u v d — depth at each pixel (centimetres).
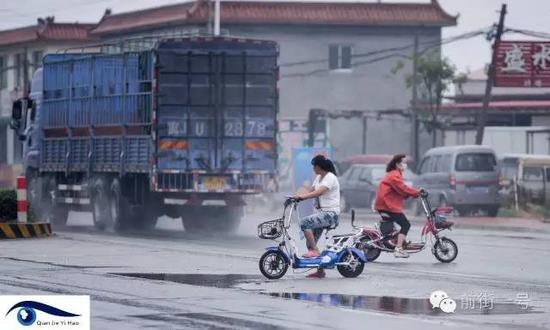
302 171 8819
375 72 15488
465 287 4100
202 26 14938
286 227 4334
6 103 17775
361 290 3962
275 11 15238
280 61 15362
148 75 7031
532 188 10325
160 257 5212
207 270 4619
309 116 13800
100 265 4816
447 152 9788
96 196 7719
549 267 5006
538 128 13300
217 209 7300
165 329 2994
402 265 5038
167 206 7319
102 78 7588
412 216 10100
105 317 3216
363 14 15362
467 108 14188
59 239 6356
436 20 15338
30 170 8669
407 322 3173
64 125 8119
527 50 11431
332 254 4350
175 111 6931
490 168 9712
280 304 3550
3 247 5775
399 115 14975
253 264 4881
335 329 3028
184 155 6950
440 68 13262
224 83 6975
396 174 5141
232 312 3347
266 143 7038
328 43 15425
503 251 5984
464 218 9606
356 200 10888
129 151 7244
